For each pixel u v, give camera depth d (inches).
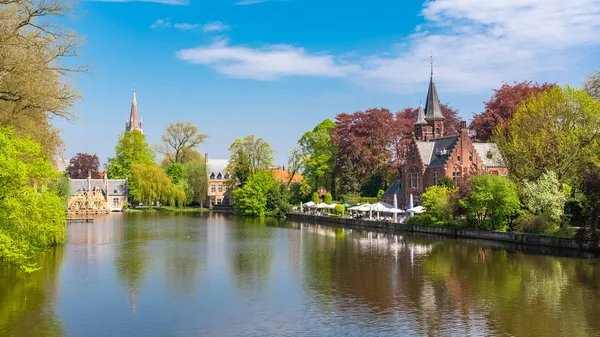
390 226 3125.0
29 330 1044.5
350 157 4397.1
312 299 1295.5
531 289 1384.1
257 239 2625.5
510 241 2325.3
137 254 2046.0
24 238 1333.7
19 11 1328.7
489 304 1238.3
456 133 4803.2
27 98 1368.1
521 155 2571.4
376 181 4416.8
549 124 2516.0
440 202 2726.4
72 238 2650.1
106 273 1619.1
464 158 3560.5
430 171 3646.7
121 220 4101.9
